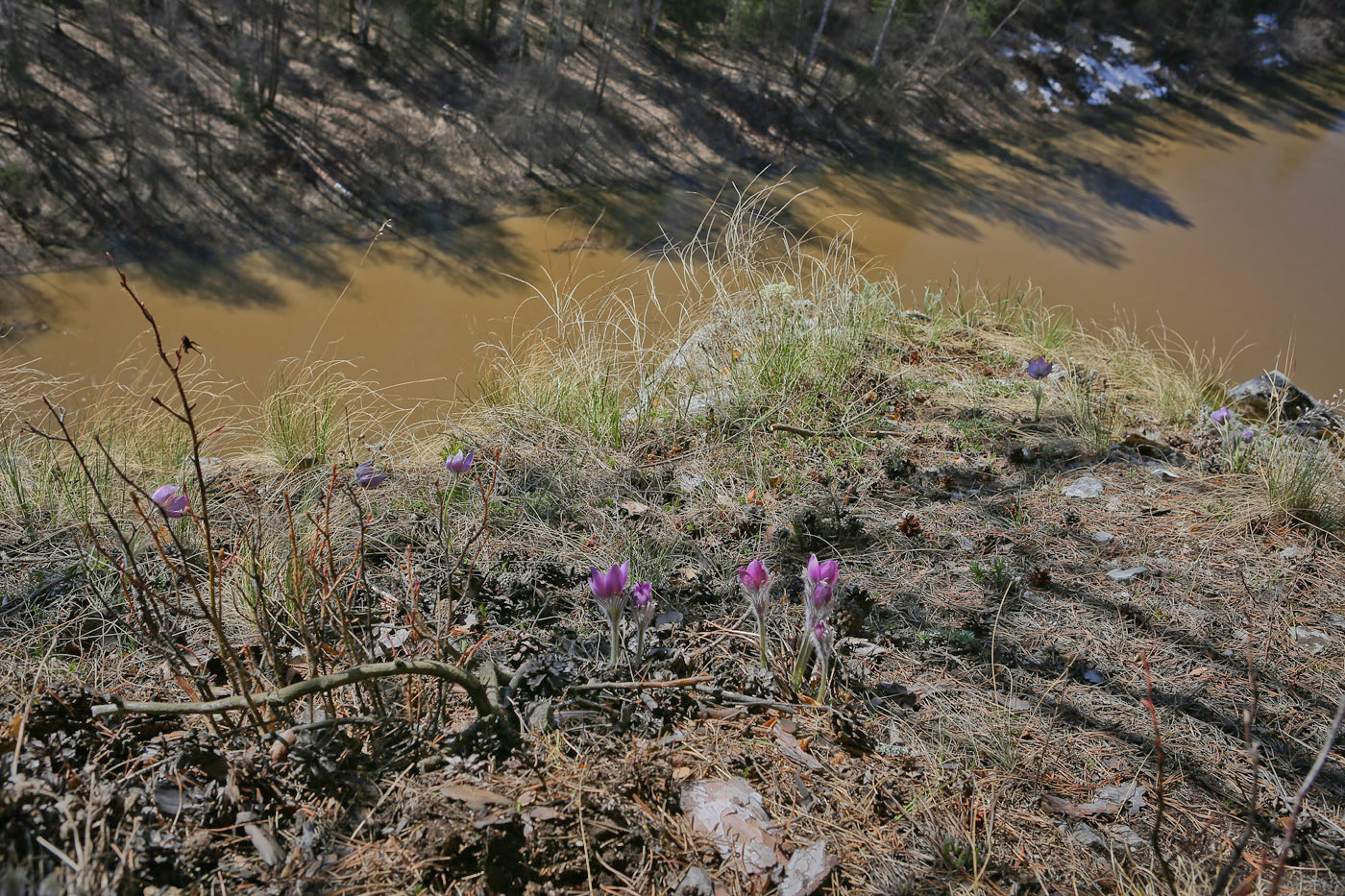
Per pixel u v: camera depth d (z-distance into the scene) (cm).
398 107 2031
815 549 329
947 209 2216
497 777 200
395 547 299
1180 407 489
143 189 1694
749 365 459
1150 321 1847
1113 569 329
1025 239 2139
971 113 2653
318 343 1457
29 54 1798
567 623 271
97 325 1429
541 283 1688
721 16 2528
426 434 412
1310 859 207
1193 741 246
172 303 1519
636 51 2380
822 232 1964
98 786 180
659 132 2203
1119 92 2941
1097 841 208
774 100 2392
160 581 276
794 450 403
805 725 233
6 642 244
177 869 171
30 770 181
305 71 2028
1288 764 239
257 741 203
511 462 372
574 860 184
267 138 1859
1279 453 402
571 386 428
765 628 272
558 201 1953
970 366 514
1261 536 354
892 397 463
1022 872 199
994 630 273
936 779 222
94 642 248
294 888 170
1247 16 3425
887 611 295
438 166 1939
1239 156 2758
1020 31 2948
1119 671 274
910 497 373
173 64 1920
